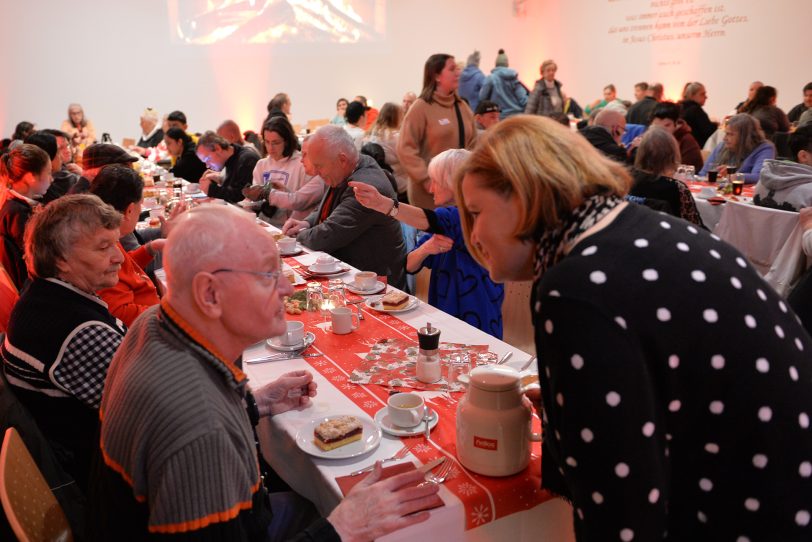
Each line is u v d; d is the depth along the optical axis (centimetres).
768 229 389
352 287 245
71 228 157
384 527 112
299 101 1122
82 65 982
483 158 95
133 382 102
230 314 106
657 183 349
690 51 1002
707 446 87
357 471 130
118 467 103
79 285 162
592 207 91
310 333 198
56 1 950
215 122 1074
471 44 1237
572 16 1209
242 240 105
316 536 108
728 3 933
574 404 83
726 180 493
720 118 970
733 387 84
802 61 856
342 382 169
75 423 162
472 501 118
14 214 293
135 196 236
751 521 87
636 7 1080
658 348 82
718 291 85
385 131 570
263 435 158
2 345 170
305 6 1092
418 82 1207
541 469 122
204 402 100
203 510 97
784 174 390
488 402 123
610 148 462
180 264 103
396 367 176
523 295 251
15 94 956
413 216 230
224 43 1055
